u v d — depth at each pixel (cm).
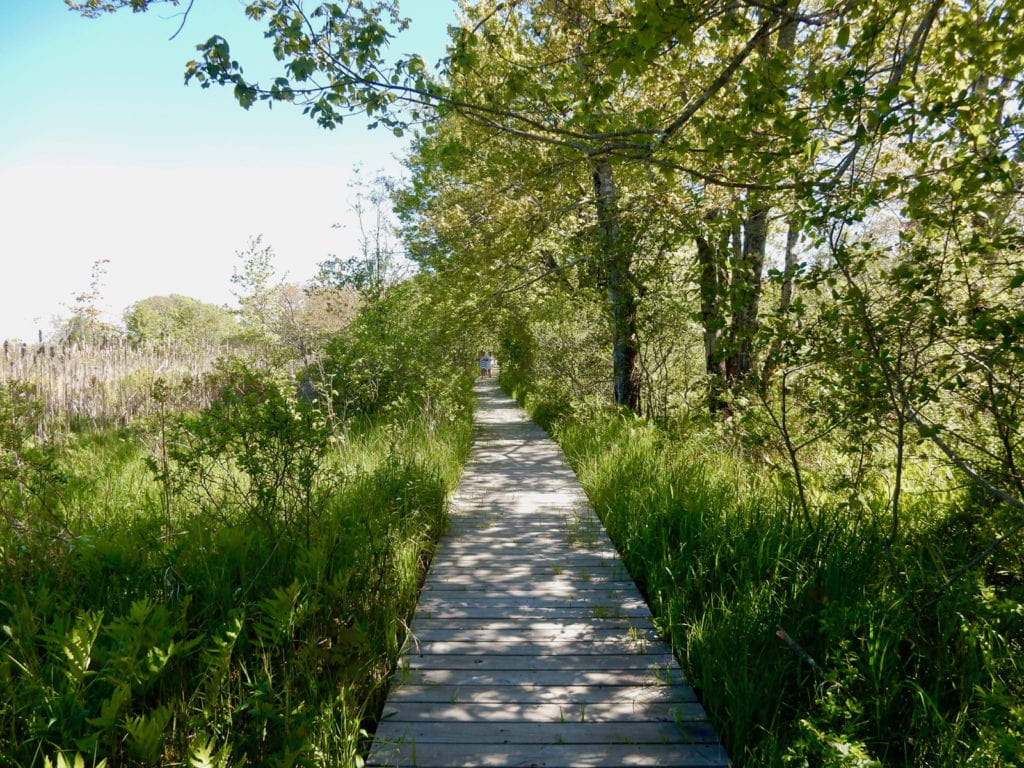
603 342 1304
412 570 480
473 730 303
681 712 317
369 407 1152
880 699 282
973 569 378
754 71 374
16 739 240
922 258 388
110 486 603
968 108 388
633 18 348
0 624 325
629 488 654
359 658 326
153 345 1385
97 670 277
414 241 1327
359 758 262
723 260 515
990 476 441
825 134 441
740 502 550
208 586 370
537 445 1230
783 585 406
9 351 1081
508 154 774
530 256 1068
